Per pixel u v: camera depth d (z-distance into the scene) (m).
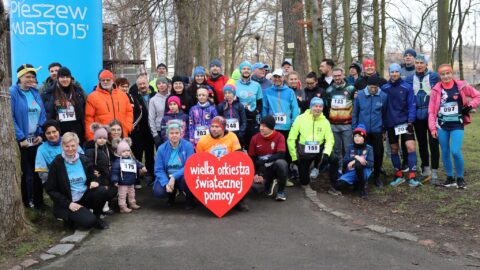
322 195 7.25
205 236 5.27
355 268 4.33
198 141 6.76
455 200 6.45
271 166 7.00
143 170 6.56
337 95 7.99
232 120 7.30
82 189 5.56
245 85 7.75
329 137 7.50
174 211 6.36
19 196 5.14
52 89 6.39
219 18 32.16
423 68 7.33
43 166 5.77
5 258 4.55
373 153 7.36
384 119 7.55
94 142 6.04
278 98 7.84
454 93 6.84
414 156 7.45
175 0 13.57
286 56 12.71
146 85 7.89
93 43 7.80
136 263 4.48
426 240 5.03
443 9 11.04
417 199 6.70
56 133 5.80
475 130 14.47
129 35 14.09
